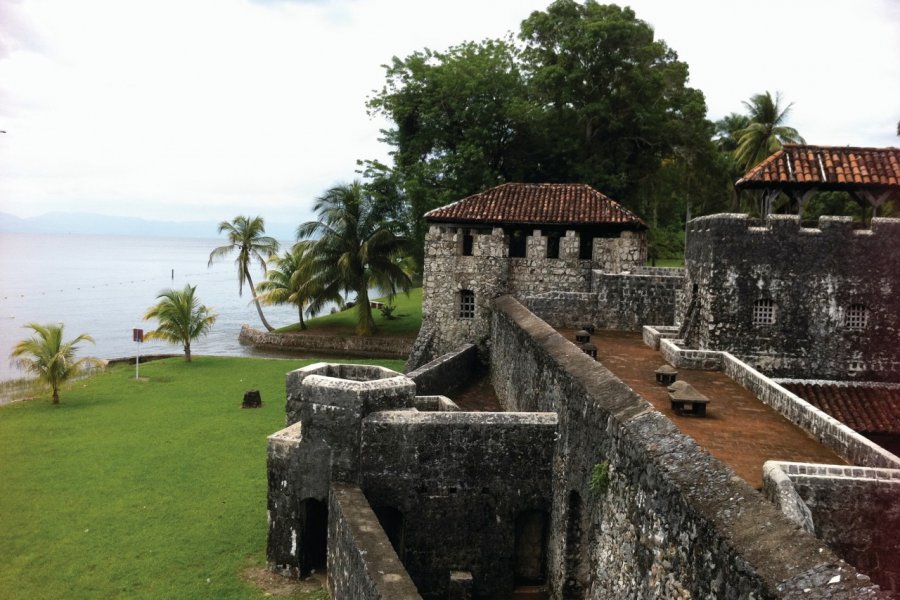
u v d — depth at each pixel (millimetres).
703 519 7859
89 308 80938
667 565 8734
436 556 15656
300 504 15664
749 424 14188
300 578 15719
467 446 15617
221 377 38031
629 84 43031
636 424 10492
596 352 21859
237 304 95812
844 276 19500
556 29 43969
